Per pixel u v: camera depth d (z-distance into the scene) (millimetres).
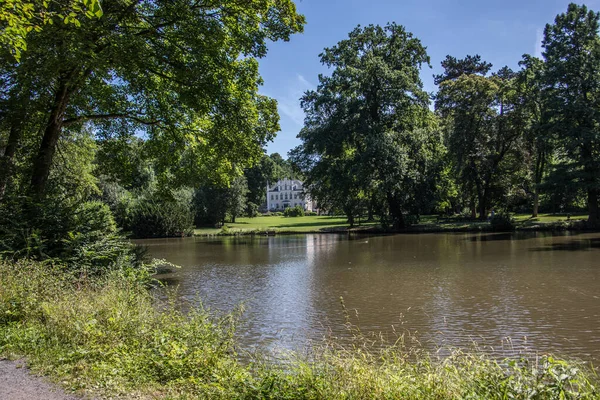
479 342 8617
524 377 3957
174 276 17938
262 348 8289
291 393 4164
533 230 37188
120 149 18844
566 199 39188
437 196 45688
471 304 11781
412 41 42781
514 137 44250
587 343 8414
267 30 16266
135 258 15664
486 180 47219
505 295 12734
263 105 17891
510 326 9648
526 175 47031
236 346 8023
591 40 35500
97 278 10039
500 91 42969
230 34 16406
